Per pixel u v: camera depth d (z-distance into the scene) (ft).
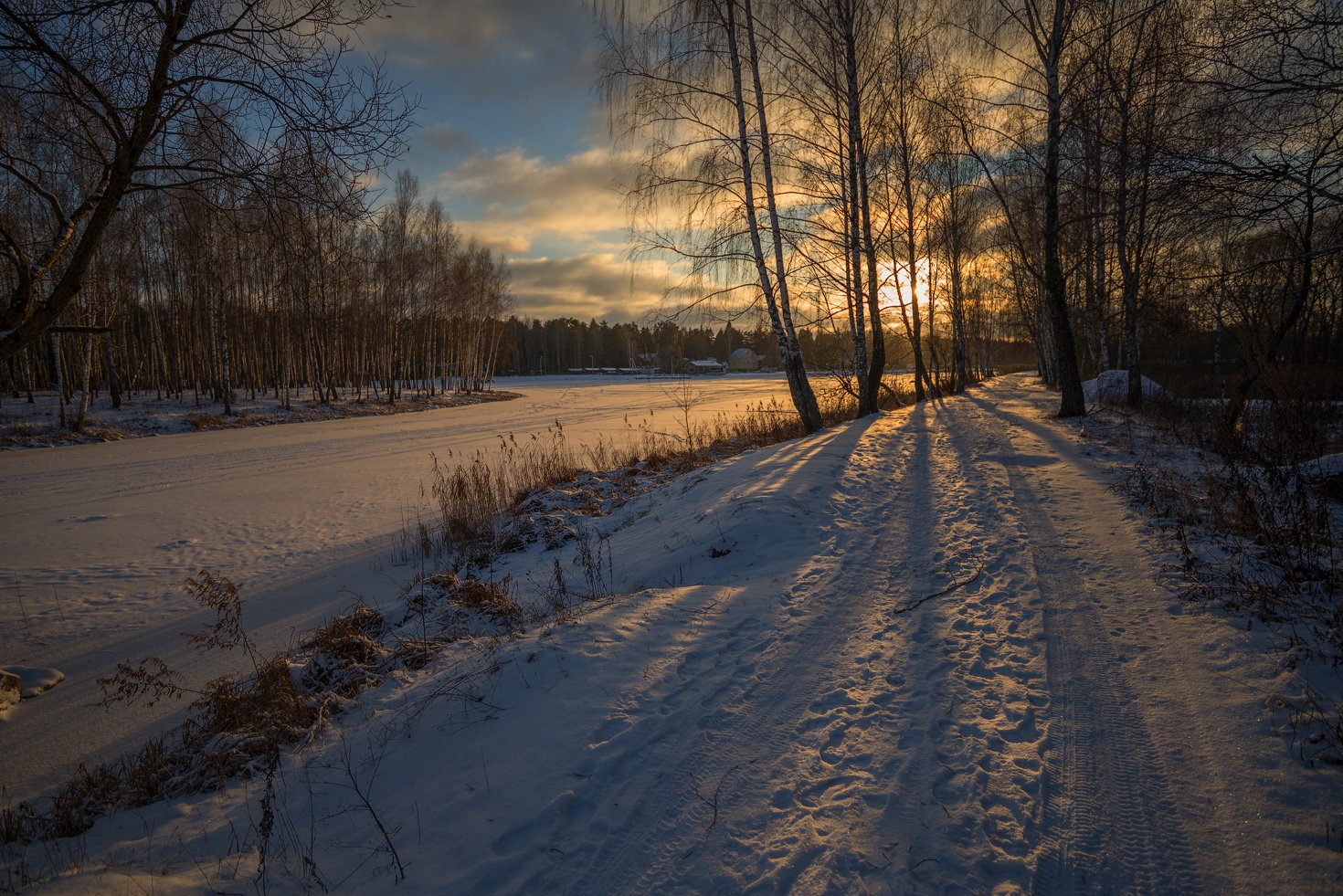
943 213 88.53
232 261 90.74
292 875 9.39
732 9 43.60
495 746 11.97
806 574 19.76
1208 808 9.62
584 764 11.09
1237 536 19.17
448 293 164.35
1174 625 14.89
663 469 43.65
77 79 17.21
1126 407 52.90
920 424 50.24
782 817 9.82
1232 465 20.44
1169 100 22.67
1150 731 11.46
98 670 20.39
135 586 28.09
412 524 37.76
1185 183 20.08
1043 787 10.21
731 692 13.26
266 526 38.19
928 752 11.19
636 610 17.44
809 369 67.82
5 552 33.45
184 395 129.90
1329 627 13.42
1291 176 18.78
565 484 40.09
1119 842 9.14
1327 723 10.71
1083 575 18.29
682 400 135.13
